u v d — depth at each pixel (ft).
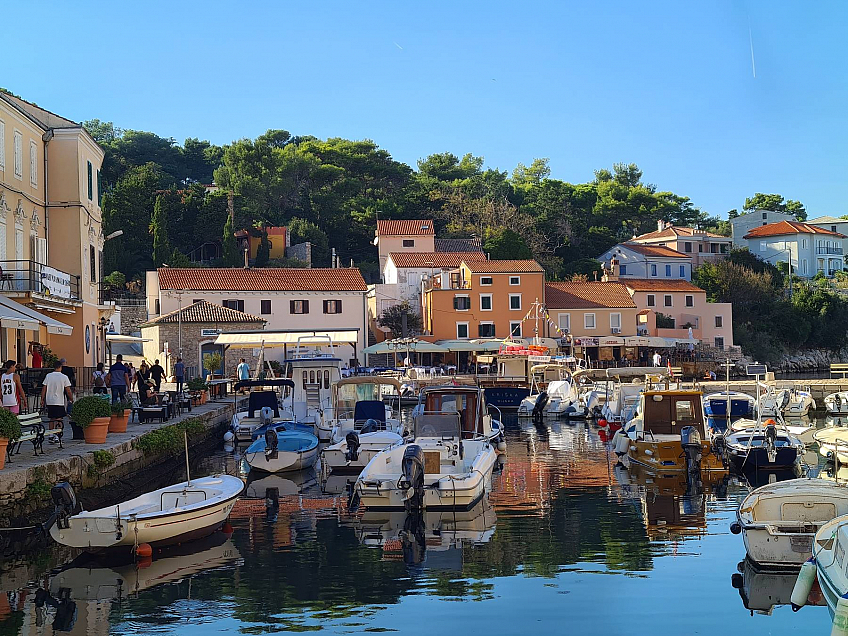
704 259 378.94
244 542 61.93
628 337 270.46
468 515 71.41
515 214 368.48
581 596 48.96
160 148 490.08
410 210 391.65
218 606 47.52
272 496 81.97
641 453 96.68
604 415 149.89
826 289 360.48
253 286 250.98
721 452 91.40
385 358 266.98
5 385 74.08
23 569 54.60
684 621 44.93
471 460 84.38
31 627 44.29
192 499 64.59
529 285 269.03
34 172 133.69
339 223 392.06
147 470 88.12
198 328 212.23
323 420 114.62
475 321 266.98
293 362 123.13
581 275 331.16
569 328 278.67
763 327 331.36
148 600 48.47
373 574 53.57
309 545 61.05
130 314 273.13
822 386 194.80
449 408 106.73
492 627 44.14
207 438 119.14
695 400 99.50
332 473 96.53
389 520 69.72
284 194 408.26
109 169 418.72
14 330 119.75
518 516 71.10
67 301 129.18
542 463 104.22
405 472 71.00
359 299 256.52
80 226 139.85
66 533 55.11
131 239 328.49
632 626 44.24
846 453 96.68
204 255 355.36
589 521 68.95
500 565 55.57
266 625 44.55
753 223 446.19
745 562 55.62
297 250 357.61
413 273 286.66
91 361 145.69
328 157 439.22
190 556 57.88
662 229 397.39
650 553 58.39
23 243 128.16
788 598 48.26
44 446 76.95
